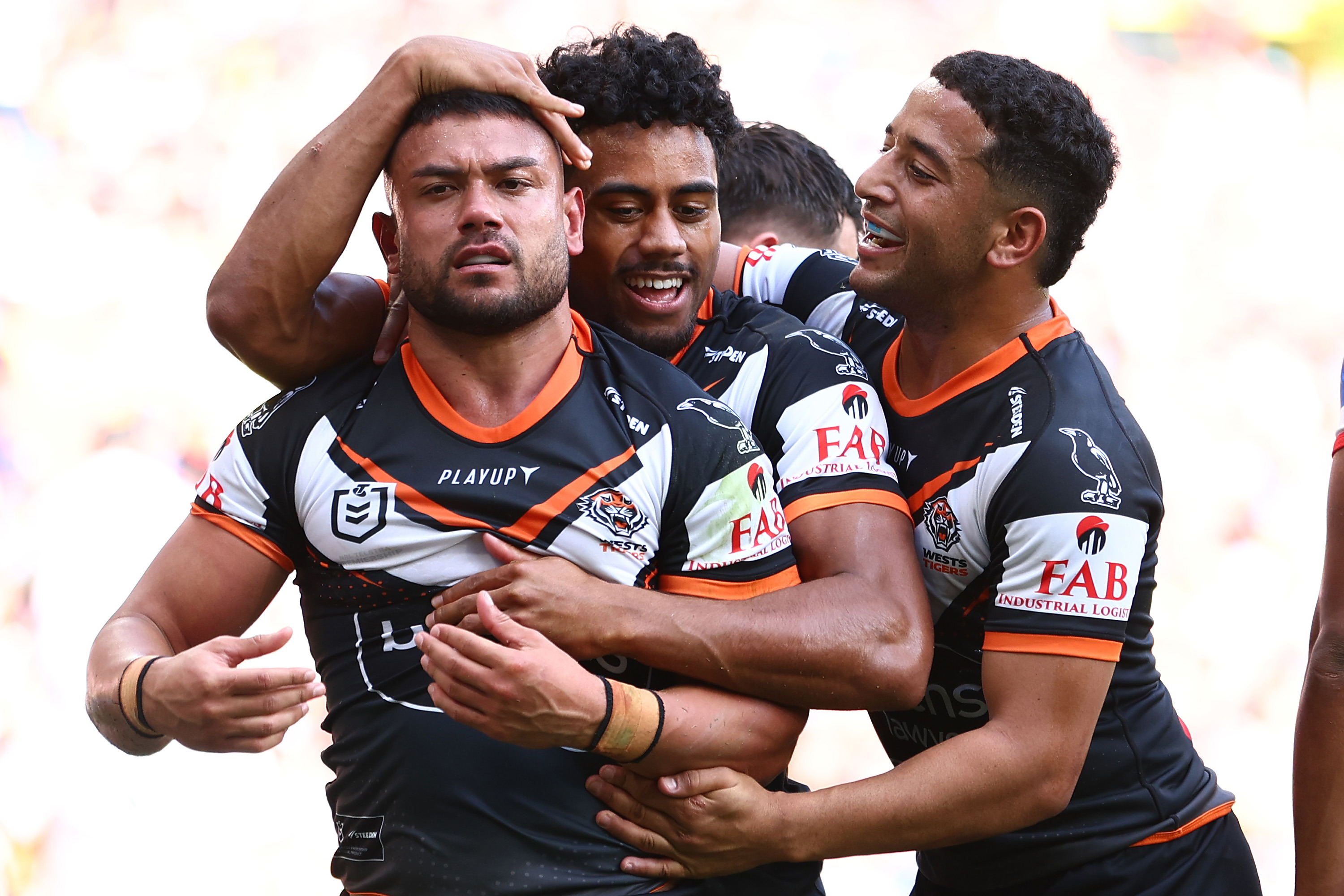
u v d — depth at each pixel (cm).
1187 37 2667
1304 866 629
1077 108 651
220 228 2397
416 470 581
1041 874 667
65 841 1814
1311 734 622
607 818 568
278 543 599
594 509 575
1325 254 2495
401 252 586
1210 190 2539
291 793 1831
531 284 575
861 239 732
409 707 573
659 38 680
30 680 2009
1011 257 649
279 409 604
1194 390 2384
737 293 820
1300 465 2330
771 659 564
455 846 564
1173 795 675
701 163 657
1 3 2466
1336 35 2641
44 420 2227
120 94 2458
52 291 2306
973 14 2634
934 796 593
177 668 536
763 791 577
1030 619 613
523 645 532
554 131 592
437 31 2541
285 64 2498
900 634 584
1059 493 614
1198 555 2256
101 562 2117
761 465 601
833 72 2561
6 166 2381
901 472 671
